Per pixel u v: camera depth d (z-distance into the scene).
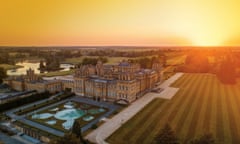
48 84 78.00
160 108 58.59
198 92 77.44
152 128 44.59
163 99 68.44
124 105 62.75
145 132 42.72
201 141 28.62
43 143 39.53
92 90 73.38
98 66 84.50
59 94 77.50
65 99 71.81
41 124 48.97
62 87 84.44
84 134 42.47
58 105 64.50
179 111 55.62
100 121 49.97
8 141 40.06
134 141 38.84
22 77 88.81
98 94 71.62
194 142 29.73
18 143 39.28
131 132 42.94
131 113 55.03
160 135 30.45
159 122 47.91
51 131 44.53
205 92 77.44
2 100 65.56
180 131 42.66
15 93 78.62
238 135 40.78
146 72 82.19
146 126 45.81
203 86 88.31
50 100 69.12
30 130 44.53
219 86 87.81
